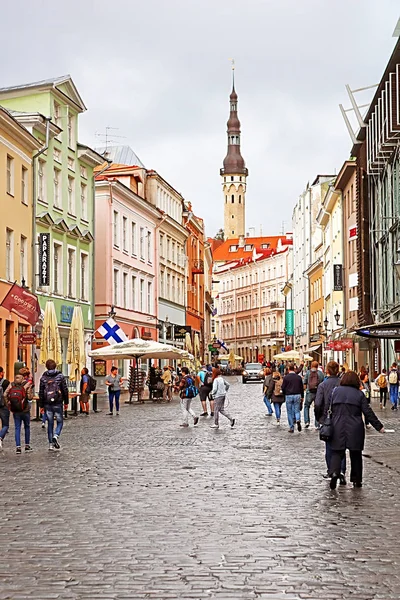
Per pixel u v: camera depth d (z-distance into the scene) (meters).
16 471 16.42
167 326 77.31
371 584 7.59
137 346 44.31
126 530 10.20
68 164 52.03
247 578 7.81
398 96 43.72
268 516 11.13
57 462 17.94
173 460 18.16
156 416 35.22
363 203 57.09
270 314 152.75
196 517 11.06
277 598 7.14
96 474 15.77
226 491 13.45
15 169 43.16
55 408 20.77
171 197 82.19
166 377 50.00
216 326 181.50
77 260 53.41
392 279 48.59
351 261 66.00
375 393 47.38
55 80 49.69
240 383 89.19
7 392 20.36
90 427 28.75
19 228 43.59
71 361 36.62
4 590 7.43
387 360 50.47
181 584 7.60
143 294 70.88
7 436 25.05
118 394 36.41
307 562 8.45
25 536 9.89
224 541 9.50
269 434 25.39
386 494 13.12
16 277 42.97
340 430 13.62
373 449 20.50
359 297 58.69
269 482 14.51
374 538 9.64
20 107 48.72
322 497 12.80
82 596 7.23
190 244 92.94
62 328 50.06
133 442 22.73
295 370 26.12
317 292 91.56
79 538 9.74
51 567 8.30
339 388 13.83
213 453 19.66
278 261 148.25
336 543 9.37
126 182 68.31
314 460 18.08
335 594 7.26
